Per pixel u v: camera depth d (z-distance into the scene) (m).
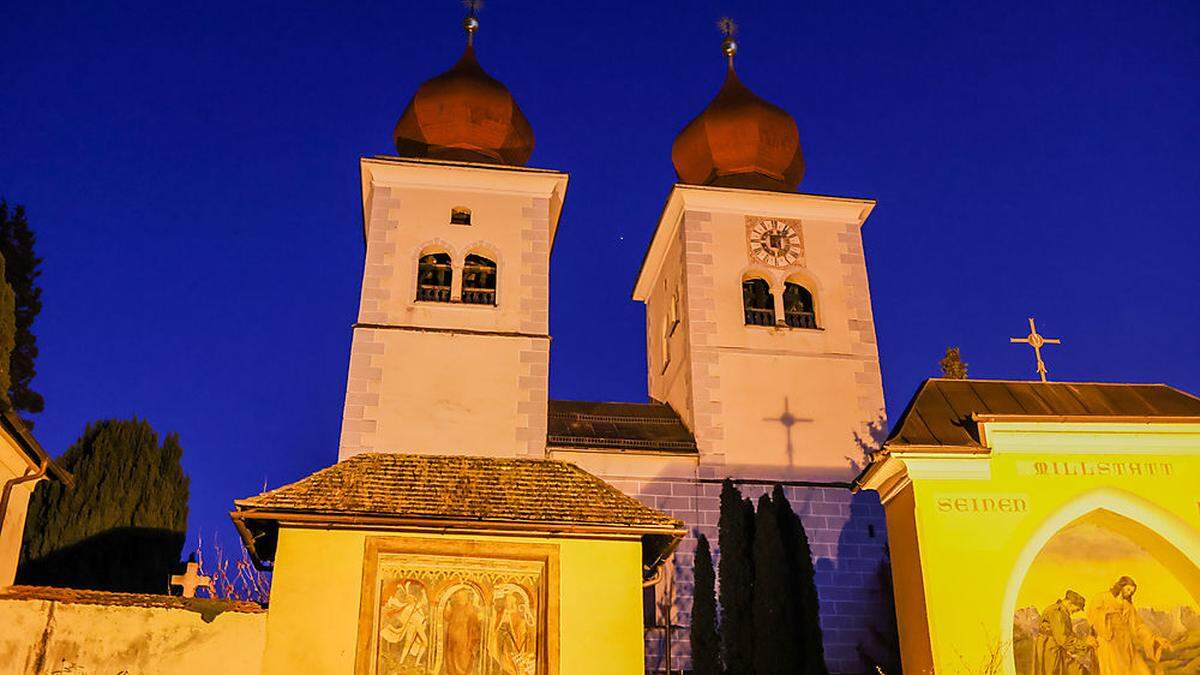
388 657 20.88
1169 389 24.08
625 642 21.52
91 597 20.98
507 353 36.56
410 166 39.25
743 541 30.86
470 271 38.75
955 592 20.70
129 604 20.89
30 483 23.56
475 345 36.59
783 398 37.44
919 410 23.05
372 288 37.25
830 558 34.69
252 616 21.08
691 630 30.48
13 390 36.31
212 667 20.67
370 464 24.52
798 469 36.19
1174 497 21.61
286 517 21.39
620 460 35.38
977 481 21.56
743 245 40.22
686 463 35.72
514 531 21.92
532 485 24.16
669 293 42.78
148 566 33.66
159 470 35.41
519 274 38.12
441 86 42.34
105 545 33.22
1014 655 20.55
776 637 29.09
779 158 43.62
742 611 29.92
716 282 39.34
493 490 23.64
